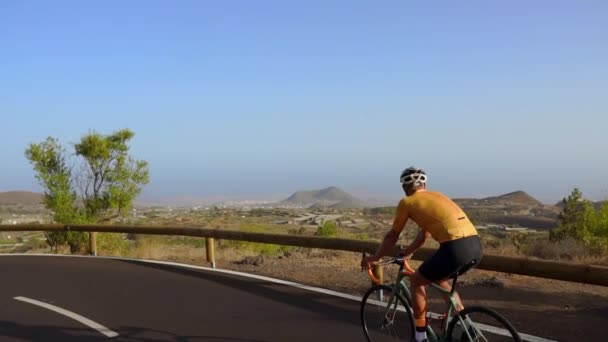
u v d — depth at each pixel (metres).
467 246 4.79
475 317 4.83
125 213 22.47
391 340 5.87
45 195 21.53
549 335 6.29
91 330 7.30
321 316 7.58
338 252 14.31
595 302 7.77
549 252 12.84
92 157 21.91
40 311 8.45
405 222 5.16
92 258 14.92
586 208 18.27
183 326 7.34
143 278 11.17
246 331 7.00
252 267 12.20
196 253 16.02
